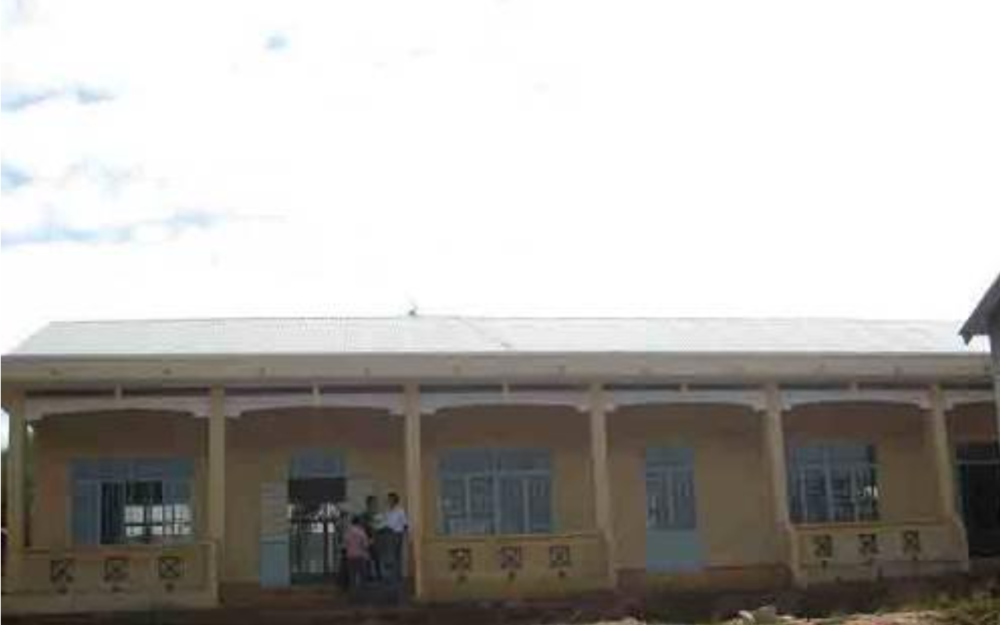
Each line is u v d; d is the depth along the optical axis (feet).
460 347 85.92
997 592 78.95
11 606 76.69
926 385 92.12
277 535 86.12
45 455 85.30
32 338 85.92
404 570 81.61
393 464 87.97
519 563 82.64
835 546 87.10
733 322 100.99
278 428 87.25
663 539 91.04
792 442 94.99
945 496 90.43
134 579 78.13
